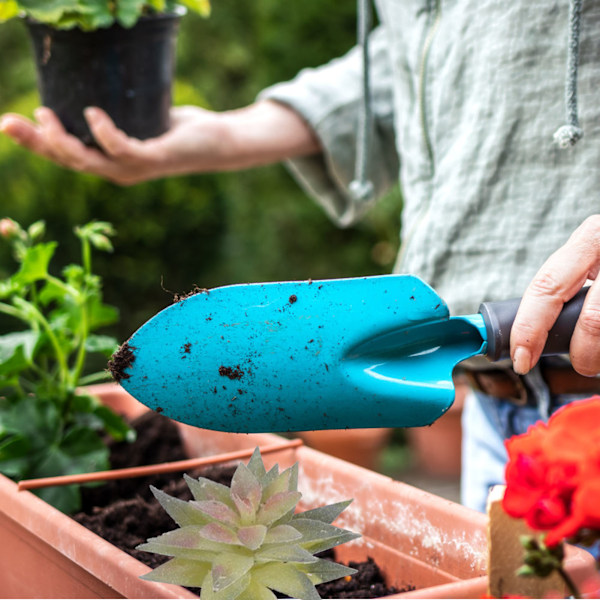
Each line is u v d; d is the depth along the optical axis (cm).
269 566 70
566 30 109
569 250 79
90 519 104
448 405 81
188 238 314
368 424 83
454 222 118
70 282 129
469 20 116
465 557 85
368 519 97
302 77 163
